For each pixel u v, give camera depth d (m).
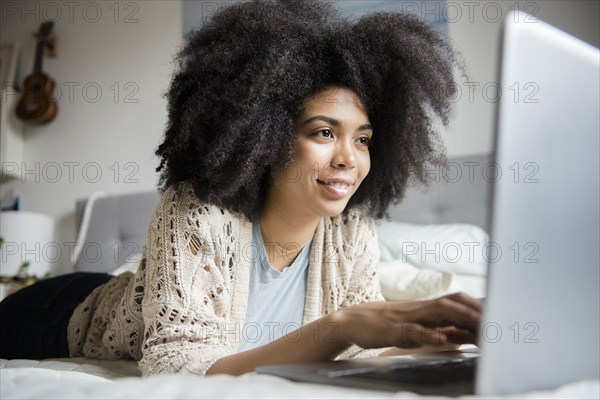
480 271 1.91
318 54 1.00
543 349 0.41
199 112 0.97
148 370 0.79
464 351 0.77
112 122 2.99
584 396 0.37
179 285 0.87
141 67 2.98
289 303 1.09
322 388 0.36
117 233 2.73
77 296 1.25
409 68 1.08
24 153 3.08
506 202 0.39
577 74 0.43
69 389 0.36
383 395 0.36
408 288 1.70
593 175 0.44
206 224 0.92
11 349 1.22
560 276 0.42
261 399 0.33
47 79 3.04
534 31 0.40
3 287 2.41
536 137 0.40
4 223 2.74
